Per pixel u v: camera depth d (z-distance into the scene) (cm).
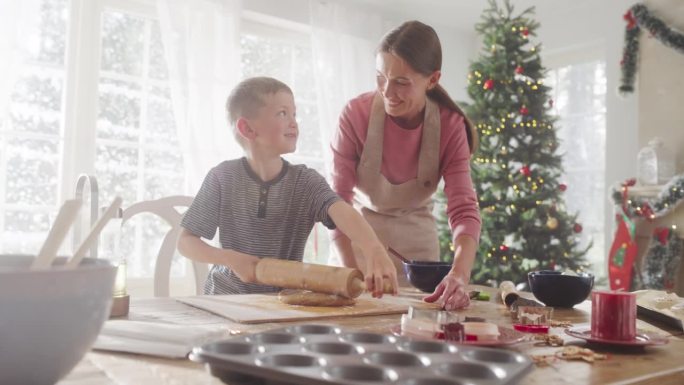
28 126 305
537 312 96
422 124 173
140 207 169
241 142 162
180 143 334
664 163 353
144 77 338
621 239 357
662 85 359
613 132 392
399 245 185
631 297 83
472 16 454
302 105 403
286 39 399
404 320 84
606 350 79
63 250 266
